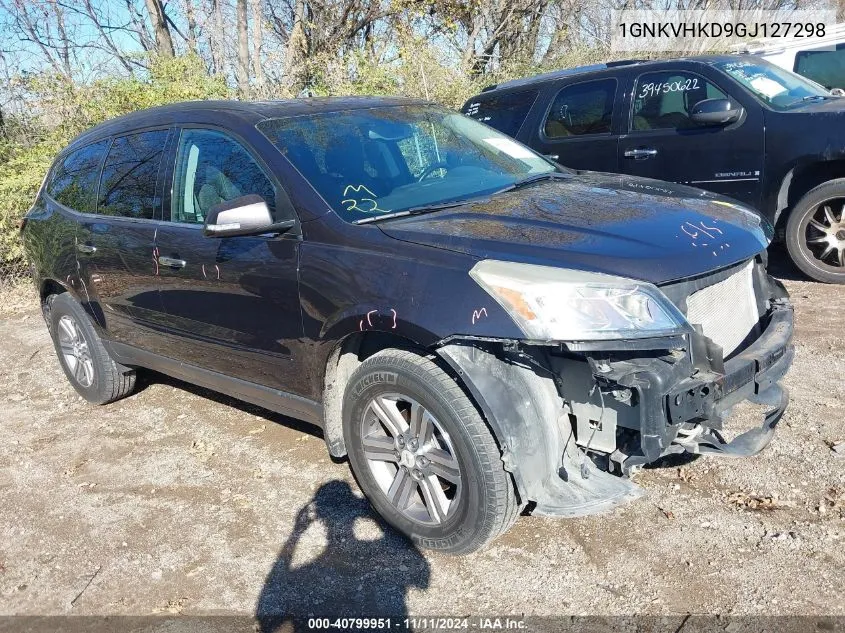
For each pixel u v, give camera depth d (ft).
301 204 11.29
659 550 10.19
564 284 8.93
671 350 9.06
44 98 33.30
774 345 10.24
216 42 47.21
